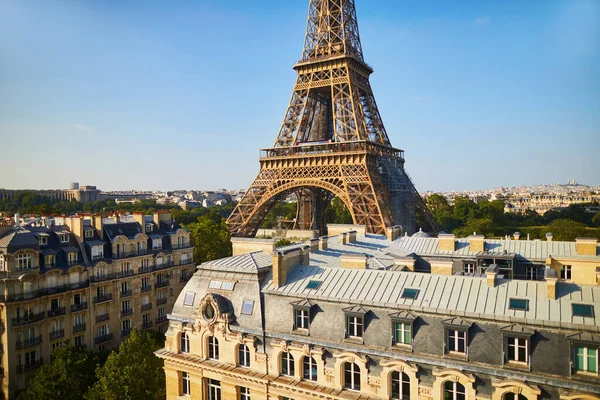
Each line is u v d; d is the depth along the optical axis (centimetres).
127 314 13638
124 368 9300
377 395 6047
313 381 6556
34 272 11038
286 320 6856
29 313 10975
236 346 7112
